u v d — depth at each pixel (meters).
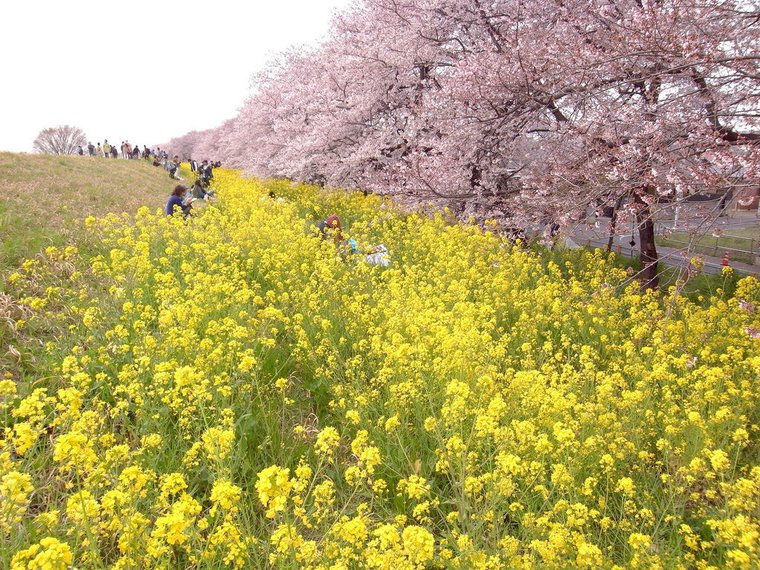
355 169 14.89
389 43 12.48
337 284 6.91
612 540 3.11
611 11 8.45
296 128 18.30
